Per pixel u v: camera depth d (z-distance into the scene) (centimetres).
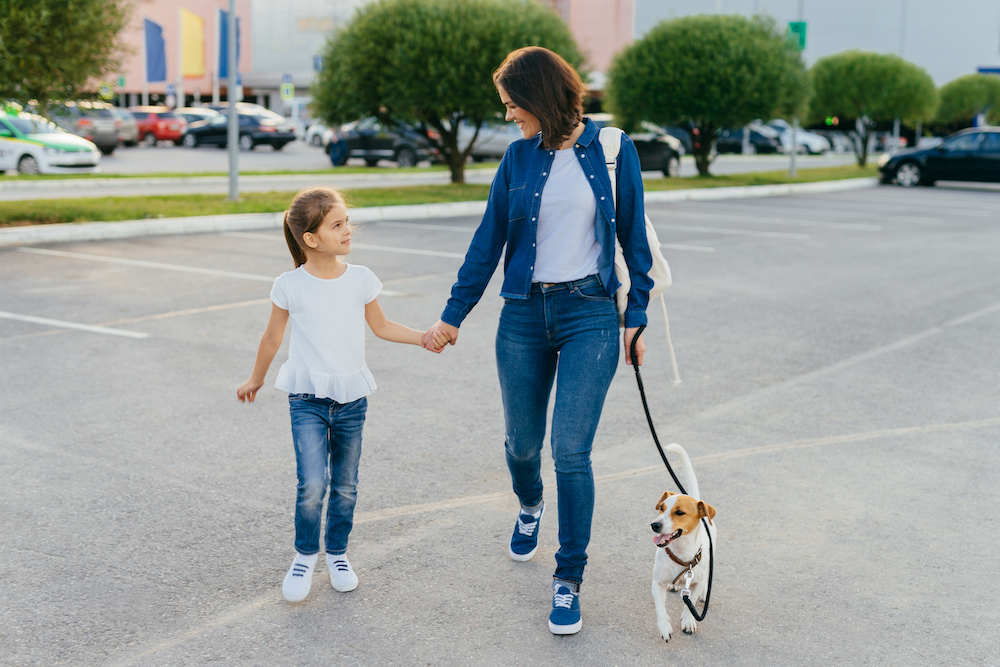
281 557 375
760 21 2588
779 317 853
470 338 759
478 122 2141
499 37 1973
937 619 332
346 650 308
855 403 592
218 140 3881
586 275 324
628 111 2625
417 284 987
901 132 4872
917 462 489
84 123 3180
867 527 409
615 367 331
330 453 358
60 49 1320
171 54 6450
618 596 348
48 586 348
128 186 2161
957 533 404
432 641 315
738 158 4178
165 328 767
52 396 581
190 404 571
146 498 430
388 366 669
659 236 1455
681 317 850
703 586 330
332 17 6359
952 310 893
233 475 460
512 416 344
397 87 1980
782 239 1429
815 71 3269
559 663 302
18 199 1702
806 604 342
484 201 1791
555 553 362
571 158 324
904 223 1683
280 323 343
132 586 349
